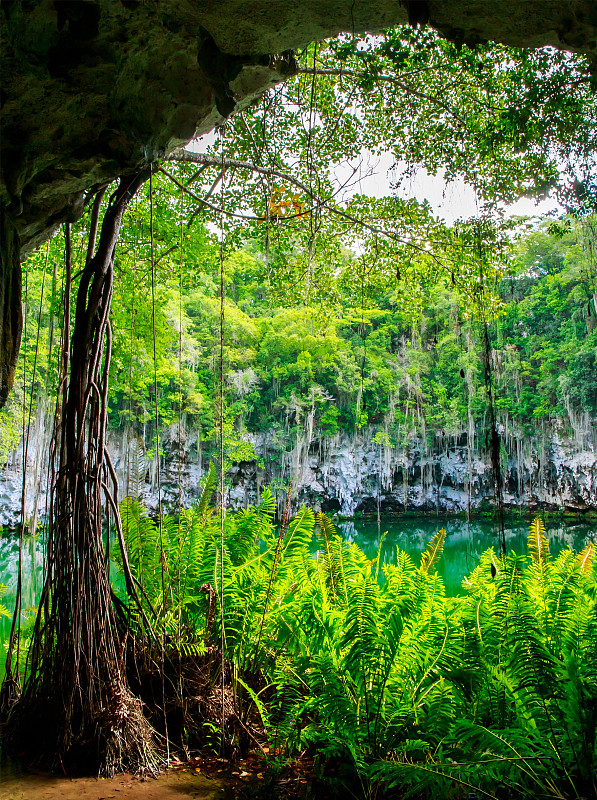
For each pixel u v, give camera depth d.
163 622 3.87
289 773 3.19
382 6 3.02
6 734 3.41
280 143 6.38
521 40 3.18
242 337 31.80
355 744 2.98
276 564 4.04
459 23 3.10
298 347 32.34
